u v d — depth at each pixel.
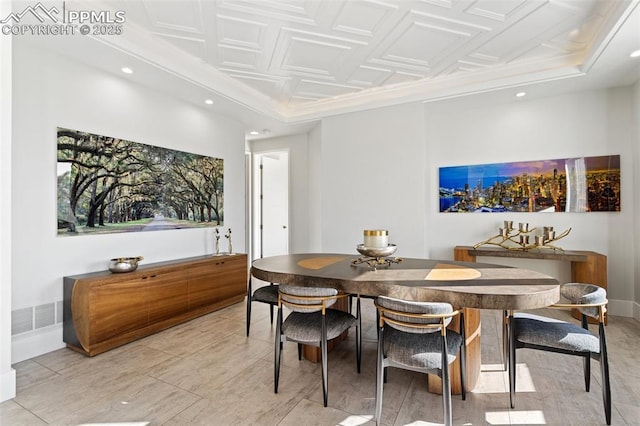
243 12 2.53
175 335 3.05
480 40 2.98
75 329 2.65
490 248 4.04
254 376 2.28
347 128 4.57
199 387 2.13
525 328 1.92
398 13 2.56
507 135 4.06
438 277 2.00
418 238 4.13
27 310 2.55
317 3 2.43
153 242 3.54
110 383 2.18
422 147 4.10
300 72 3.64
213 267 3.79
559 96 3.80
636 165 3.41
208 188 4.27
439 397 2.02
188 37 2.88
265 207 6.59
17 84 2.50
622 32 2.48
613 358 2.51
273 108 4.66
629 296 3.51
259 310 3.87
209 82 3.56
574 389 2.08
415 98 4.00
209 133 4.29
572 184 3.75
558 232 3.82
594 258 3.34
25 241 2.54
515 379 2.03
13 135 2.48
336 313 2.30
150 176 3.52
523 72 3.47
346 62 3.41
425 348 1.68
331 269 2.30
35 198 2.60
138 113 3.39
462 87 3.74
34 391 2.08
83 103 2.92
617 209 3.55
